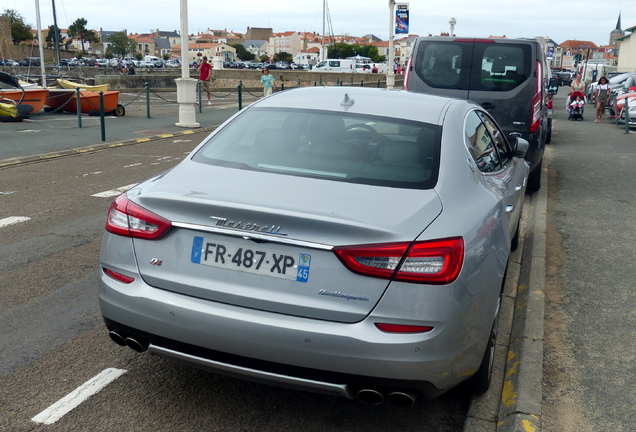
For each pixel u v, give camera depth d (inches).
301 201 113.0
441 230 108.6
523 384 138.3
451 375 110.7
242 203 111.2
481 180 139.0
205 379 144.8
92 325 173.2
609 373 146.9
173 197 114.6
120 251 120.0
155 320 114.4
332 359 104.7
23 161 462.9
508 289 210.8
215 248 111.9
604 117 927.7
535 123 343.0
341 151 134.0
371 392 106.9
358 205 112.3
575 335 168.1
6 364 148.9
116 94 819.4
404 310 103.7
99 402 133.2
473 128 157.9
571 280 212.5
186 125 714.2
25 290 197.9
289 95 163.5
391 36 1307.8
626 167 454.3
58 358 152.8
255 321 107.2
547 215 309.4
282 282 107.9
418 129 140.9
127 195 125.4
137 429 123.5
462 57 353.7
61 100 839.7
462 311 108.7
